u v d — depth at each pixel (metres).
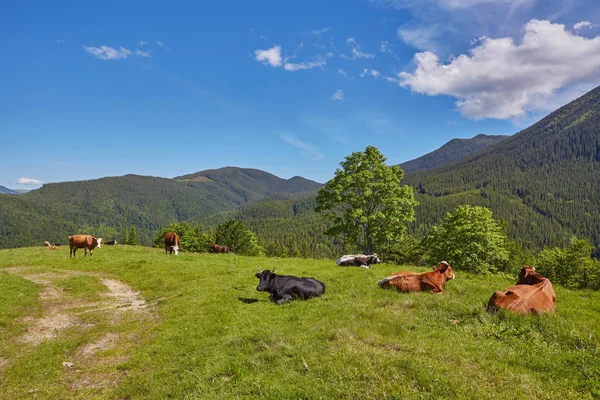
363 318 9.05
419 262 46.94
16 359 9.55
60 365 9.00
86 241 29.08
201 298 13.66
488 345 6.90
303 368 6.42
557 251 58.53
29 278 21.19
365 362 6.18
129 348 9.84
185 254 33.41
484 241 36.91
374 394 5.27
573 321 8.02
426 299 10.42
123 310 14.14
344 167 39.31
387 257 56.56
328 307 10.62
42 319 13.29
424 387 5.34
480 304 9.42
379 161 38.09
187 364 7.82
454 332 7.68
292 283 12.66
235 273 19.67
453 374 5.61
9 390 7.77
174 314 12.20
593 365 5.82
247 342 8.29
